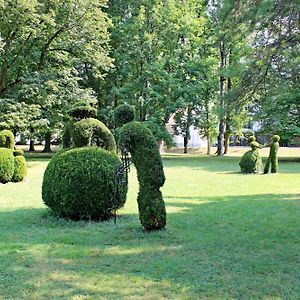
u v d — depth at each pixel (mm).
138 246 5031
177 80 23391
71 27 18828
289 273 4051
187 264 4312
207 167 17641
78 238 5406
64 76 18750
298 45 5750
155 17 24000
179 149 33969
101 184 6422
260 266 4254
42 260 4445
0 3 15258
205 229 5949
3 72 18422
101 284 3717
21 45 18172
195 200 8773
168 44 24234
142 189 5809
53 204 6637
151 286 3672
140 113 23547
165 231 5766
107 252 4770
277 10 5293
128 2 24672
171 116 25125
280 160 22656
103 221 6523
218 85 23891
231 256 4613
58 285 3688
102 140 7137
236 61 9031
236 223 6387
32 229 5945
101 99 24625
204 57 24094
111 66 20359
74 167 6457
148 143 5754
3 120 16109
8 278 3863
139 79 23422
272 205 8141
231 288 3631
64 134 7539
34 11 16031
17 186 10984
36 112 17078
